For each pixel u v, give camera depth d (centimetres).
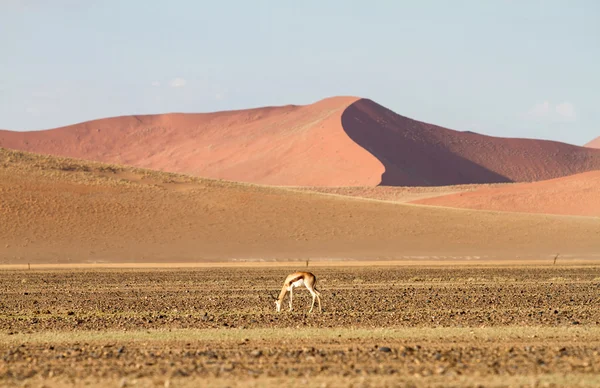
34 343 7131
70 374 5438
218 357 6119
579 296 12100
